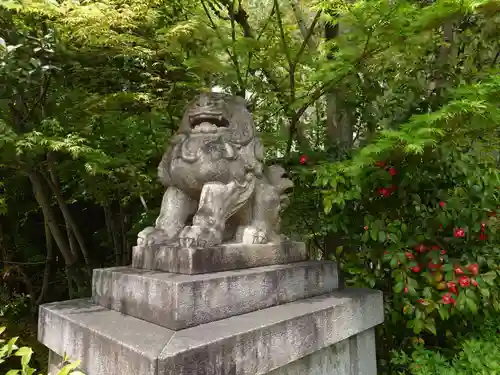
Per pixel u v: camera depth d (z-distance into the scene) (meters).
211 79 3.59
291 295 2.15
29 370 1.60
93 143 3.31
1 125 2.66
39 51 2.98
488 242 2.95
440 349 3.04
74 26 2.79
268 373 1.72
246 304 1.87
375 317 2.47
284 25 3.63
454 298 2.62
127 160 3.37
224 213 2.11
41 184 4.25
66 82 3.45
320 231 3.54
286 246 2.41
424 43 2.96
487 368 2.39
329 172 2.72
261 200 2.42
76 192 4.19
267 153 4.11
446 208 2.69
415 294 2.63
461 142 2.68
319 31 3.97
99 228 5.30
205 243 1.95
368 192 2.98
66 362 1.81
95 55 3.38
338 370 2.15
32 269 5.00
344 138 3.74
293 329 1.78
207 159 2.12
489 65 3.72
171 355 1.29
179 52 3.33
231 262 2.01
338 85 3.31
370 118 3.43
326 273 2.46
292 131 3.51
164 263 1.97
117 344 1.43
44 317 2.05
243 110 2.42
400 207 2.96
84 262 4.84
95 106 3.22
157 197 4.27
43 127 2.98
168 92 3.58
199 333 1.51
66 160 3.69
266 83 3.86
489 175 2.68
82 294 4.01
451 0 2.38
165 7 3.34
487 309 2.71
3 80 2.77
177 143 2.31
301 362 1.91
